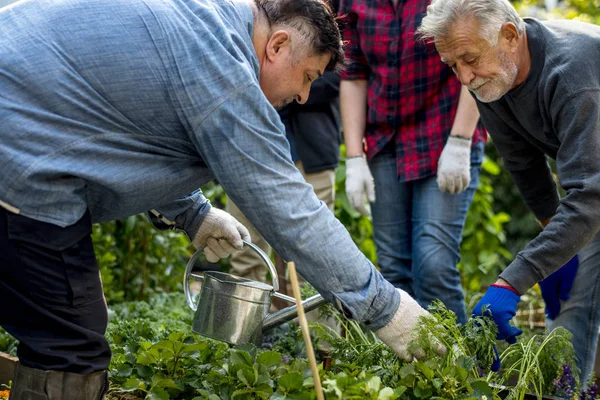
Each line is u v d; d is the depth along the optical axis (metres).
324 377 2.07
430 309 2.33
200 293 2.42
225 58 1.91
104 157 1.92
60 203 1.91
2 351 3.29
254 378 2.14
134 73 1.90
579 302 3.12
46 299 1.95
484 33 2.40
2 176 1.86
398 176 3.37
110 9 1.95
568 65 2.39
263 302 2.37
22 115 1.87
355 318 2.05
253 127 1.92
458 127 3.21
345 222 5.16
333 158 3.78
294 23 2.05
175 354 2.36
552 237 2.42
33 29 1.94
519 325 4.29
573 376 2.63
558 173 2.46
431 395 2.11
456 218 3.28
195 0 2.00
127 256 5.08
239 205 1.99
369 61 3.35
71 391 1.94
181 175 2.04
